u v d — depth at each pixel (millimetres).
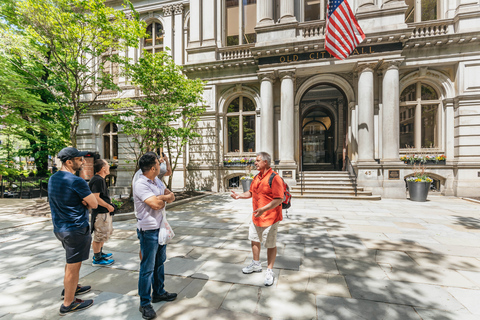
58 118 13133
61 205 2414
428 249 4242
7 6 7617
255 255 3330
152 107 8891
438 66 11281
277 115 13062
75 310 2479
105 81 8984
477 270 3404
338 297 2721
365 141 10977
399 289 2887
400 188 10422
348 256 3945
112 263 3736
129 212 7355
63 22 7617
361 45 10836
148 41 15930
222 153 13906
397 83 10695
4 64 9086
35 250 4332
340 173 12031
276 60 12023
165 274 3316
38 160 13570
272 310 2486
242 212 7762
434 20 10828
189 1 14453
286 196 3238
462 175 10641
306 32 11805
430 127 11773
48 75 12250
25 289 2965
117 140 16844
